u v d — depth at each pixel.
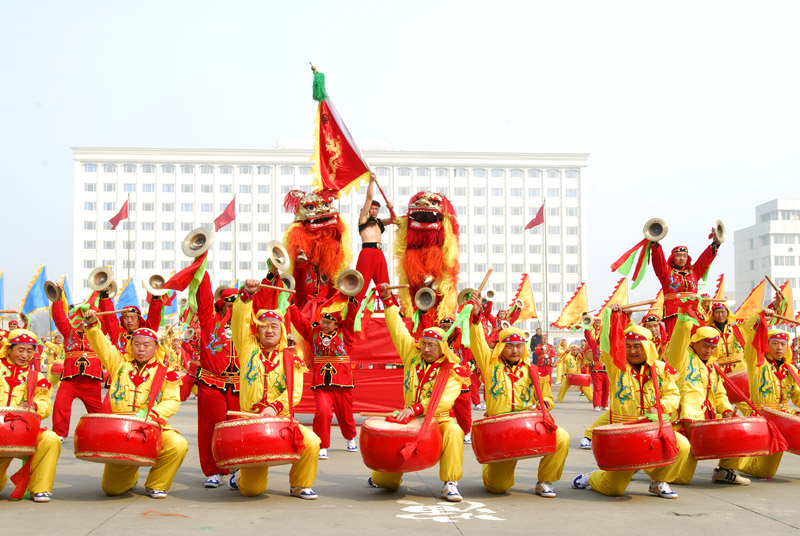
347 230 12.38
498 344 7.98
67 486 8.22
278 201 83.31
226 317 8.60
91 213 82.38
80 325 10.76
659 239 11.43
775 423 8.60
